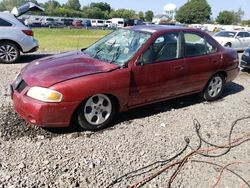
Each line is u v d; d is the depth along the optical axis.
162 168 3.99
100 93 4.72
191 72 5.93
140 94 5.26
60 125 4.56
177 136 4.89
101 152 4.26
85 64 5.05
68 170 3.81
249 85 8.41
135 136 4.79
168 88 5.66
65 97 4.42
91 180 3.65
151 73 5.29
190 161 4.21
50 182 3.57
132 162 4.07
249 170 4.09
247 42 19.33
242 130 5.30
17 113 4.93
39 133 4.67
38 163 3.91
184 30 5.91
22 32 10.40
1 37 10.07
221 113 6.02
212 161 4.25
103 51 5.60
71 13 108.25
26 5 17.77
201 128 5.26
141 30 5.71
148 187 3.61
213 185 3.74
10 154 4.08
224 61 6.54
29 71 4.93
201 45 6.19
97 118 4.88
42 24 57.03
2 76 8.02
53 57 5.56
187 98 6.76
